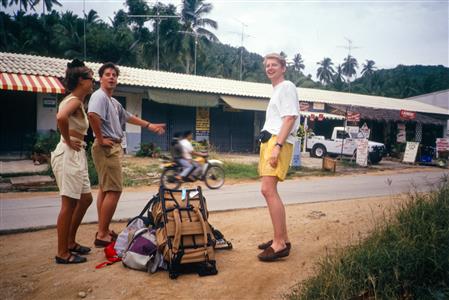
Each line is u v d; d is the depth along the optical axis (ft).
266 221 19.26
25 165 40.63
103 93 14.92
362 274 10.44
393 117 84.38
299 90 92.99
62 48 148.05
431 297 9.68
